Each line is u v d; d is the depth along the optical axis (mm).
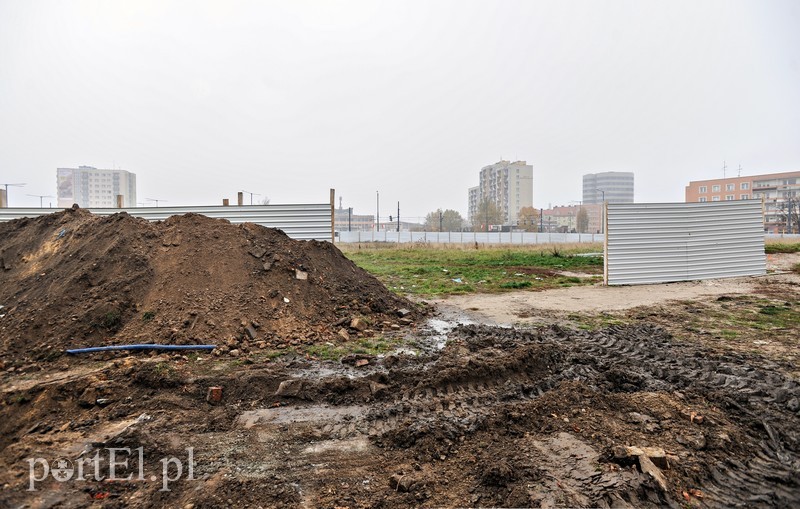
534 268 16844
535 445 3641
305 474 3289
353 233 45031
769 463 3430
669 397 4504
